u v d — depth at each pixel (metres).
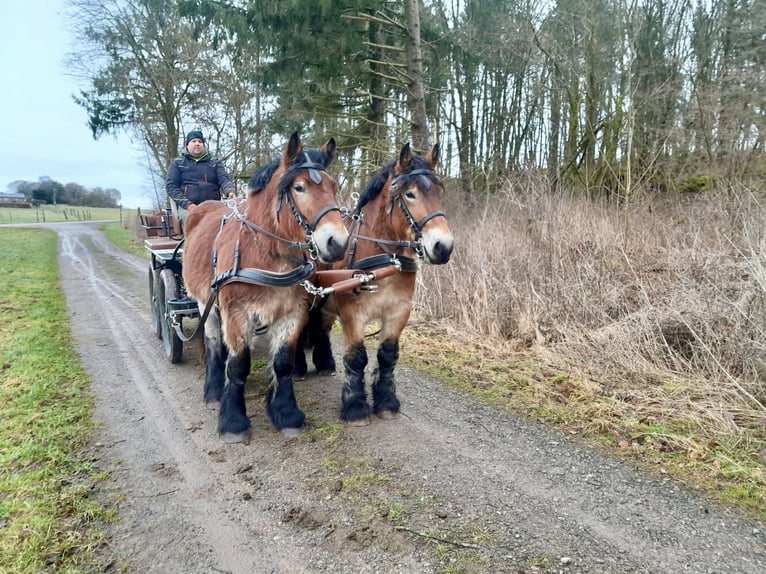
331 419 4.38
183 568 2.59
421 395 4.91
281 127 13.79
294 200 3.49
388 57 12.10
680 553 2.66
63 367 5.63
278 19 10.84
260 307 3.80
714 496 3.16
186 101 20.38
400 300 4.12
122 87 20.17
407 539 2.79
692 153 12.00
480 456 3.72
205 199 6.19
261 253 3.77
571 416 4.32
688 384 4.60
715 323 5.08
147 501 3.18
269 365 4.24
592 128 12.66
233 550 2.73
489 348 6.05
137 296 10.20
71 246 21.84
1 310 8.63
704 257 5.96
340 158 12.36
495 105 17.52
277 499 3.20
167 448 3.87
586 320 6.02
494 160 15.52
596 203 9.00
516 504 3.11
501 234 7.55
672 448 3.72
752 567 2.55
